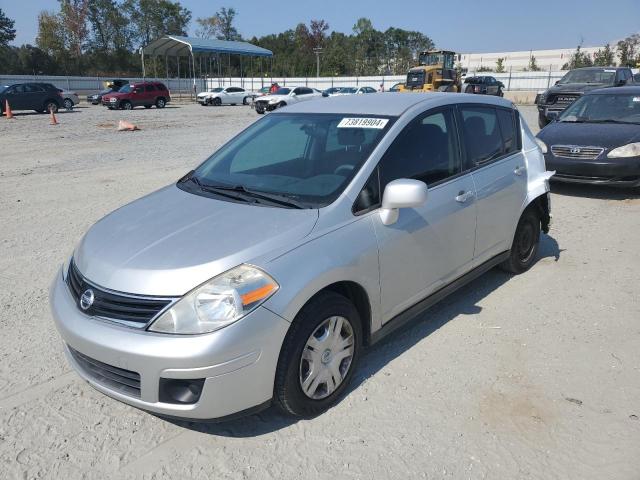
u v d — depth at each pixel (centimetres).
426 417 304
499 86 4009
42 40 7725
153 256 280
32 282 495
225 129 1998
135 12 8612
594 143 796
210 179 380
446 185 384
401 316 357
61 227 670
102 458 277
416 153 366
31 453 280
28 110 3088
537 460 271
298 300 274
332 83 5825
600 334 396
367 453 277
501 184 439
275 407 316
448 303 452
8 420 305
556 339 389
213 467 270
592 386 332
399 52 9138
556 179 830
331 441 286
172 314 257
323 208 310
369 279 317
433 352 373
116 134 1809
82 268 297
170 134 1811
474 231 412
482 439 286
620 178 782
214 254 273
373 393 326
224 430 297
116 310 268
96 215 727
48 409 315
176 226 308
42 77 5038
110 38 8319
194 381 258
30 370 354
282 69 8588
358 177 327
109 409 316
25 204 791
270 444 285
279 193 335
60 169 1096
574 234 637
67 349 306
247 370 262
